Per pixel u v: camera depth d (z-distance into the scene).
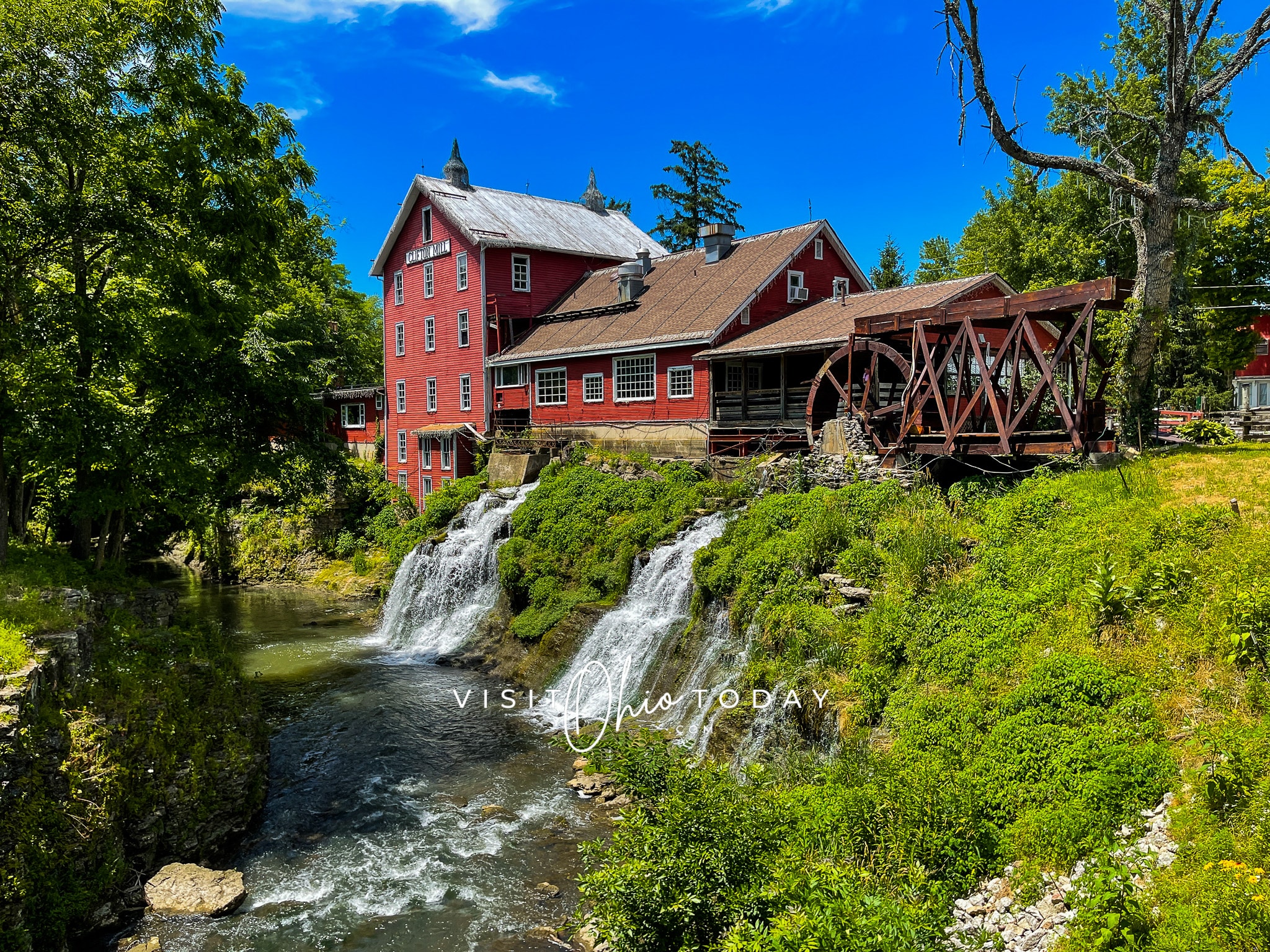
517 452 31.94
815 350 23.05
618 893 8.55
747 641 15.85
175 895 11.27
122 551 21.84
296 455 19.66
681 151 54.81
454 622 25.09
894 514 16.64
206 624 17.44
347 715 18.64
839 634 14.06
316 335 43.00
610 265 40.94
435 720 18.23
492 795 14.52
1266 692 9.32
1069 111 30.33
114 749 11.66
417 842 13.00
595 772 14.98
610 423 30.95
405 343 42.69
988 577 13.91
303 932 10.78
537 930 10.76
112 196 14.71
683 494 22.75
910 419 18.83
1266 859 7.30
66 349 15.01
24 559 15.68
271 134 17.03
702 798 9.35
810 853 9.79
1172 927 7.05
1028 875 8.66
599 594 21.59
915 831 9.47
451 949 10.39
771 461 21.86
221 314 16.55
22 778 10.30
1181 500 13.80
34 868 10.06
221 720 14.32
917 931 7.78
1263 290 23.70
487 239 35.84
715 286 30.23
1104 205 31.16
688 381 27.83
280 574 34.88
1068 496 15.04
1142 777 9.02
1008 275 37.44
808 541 16.48
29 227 13.90
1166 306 17.91
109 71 14.46
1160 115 27.02
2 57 12.62
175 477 16.91
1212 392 35.25
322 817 13.88
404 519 37.06
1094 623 11.67
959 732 11.01
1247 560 11.27
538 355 33.47
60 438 14.57
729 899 8.23
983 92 17.89
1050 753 9.91
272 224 16.69
